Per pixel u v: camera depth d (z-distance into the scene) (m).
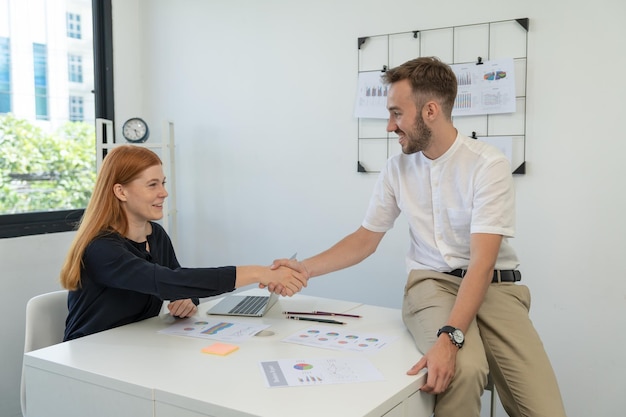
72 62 3.32
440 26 2.69
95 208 1.73
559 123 2.45
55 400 1.40
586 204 2.42
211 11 3.38
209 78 3.43
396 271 2.87
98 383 1.30
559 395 1.55
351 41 2.94
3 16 2.97
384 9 2.84
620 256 2.37
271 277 1.75
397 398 1.20
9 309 2.86
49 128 3.21
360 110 2.91
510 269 1.78
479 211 1.63
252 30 3.25
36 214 3.06
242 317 1.84
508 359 1.60
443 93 1.67
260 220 3.30
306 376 1.28
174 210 3.48
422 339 1.51
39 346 1.83
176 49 3.53
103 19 3.44
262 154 3.27
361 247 1.96
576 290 2.46
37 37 3.14
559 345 2.50
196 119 3.49
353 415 1.08
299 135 3.13
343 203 3.02
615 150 2.35
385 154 2.88
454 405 1.39
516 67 2.53
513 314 1.66
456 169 1.71
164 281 1.59
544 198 2.50
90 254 1.68
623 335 2.38
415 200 1.82
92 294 1.73
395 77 1.71
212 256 3.49
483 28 2.59
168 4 3.53
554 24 2.44
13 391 2.88
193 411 1.16
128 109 3.60
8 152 3.00
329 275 3.07
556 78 2.45
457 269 1.77
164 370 1.33
